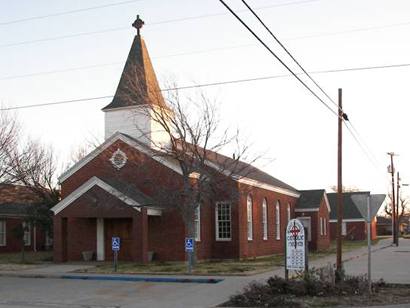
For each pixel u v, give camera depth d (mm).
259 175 42750
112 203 30266
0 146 34094
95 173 33219
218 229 34219
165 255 31438
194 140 28344
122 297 18234
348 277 18891
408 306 14562
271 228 41844
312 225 50750
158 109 30516
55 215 31766
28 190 40812
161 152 30531
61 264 30641
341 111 24188
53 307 16438
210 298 17359
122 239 32219
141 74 31984
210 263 30750
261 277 22531
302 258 17375
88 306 16562
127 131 33906
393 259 34781
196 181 29203
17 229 37250
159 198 29578
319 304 15047
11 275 25297
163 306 16109
